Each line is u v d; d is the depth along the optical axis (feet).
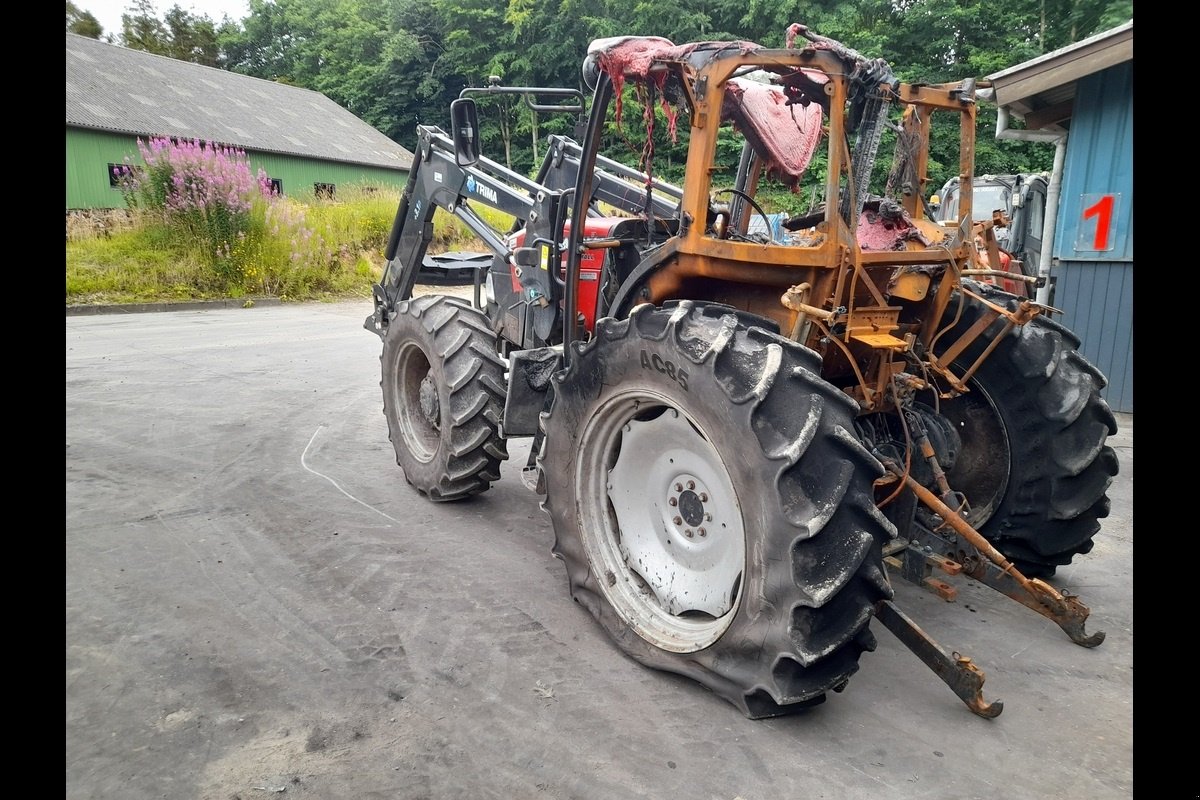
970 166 9.17
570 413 9.36
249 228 40.70
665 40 8.82
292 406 19.57
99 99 61.26
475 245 52.60
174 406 19.08
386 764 7.00
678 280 8.95
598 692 8.18
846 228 7.88
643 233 11.74
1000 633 9.63
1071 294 20.07
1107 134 18.81
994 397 10.29
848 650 7.41
